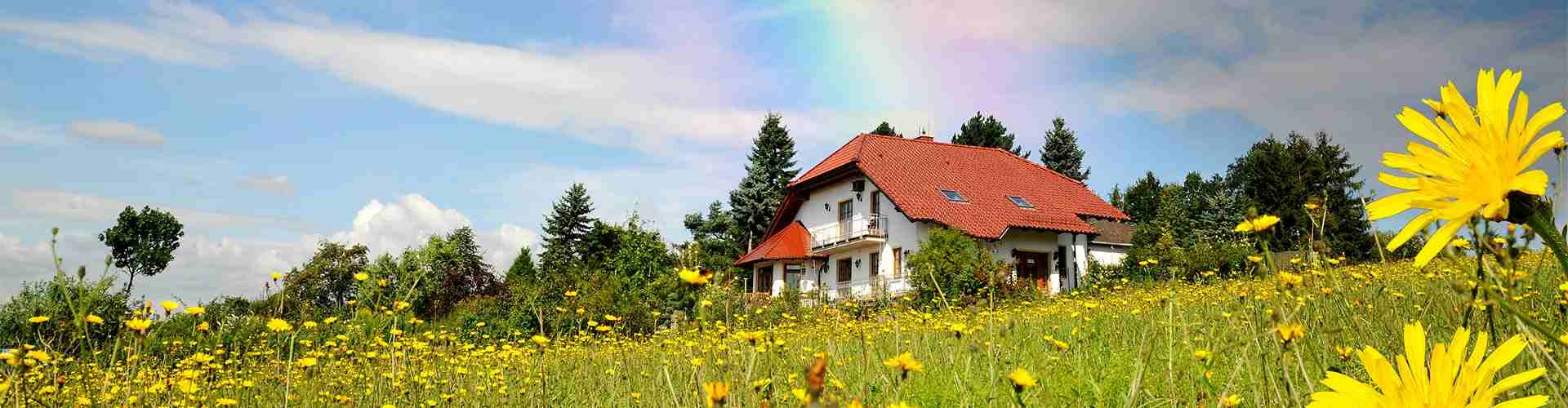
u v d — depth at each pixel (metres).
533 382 5.41
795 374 3.85
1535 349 1.70
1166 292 7.40
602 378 5.71
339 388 5.23
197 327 5.20
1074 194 30.03
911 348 5.58
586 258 33.78
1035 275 25.25
